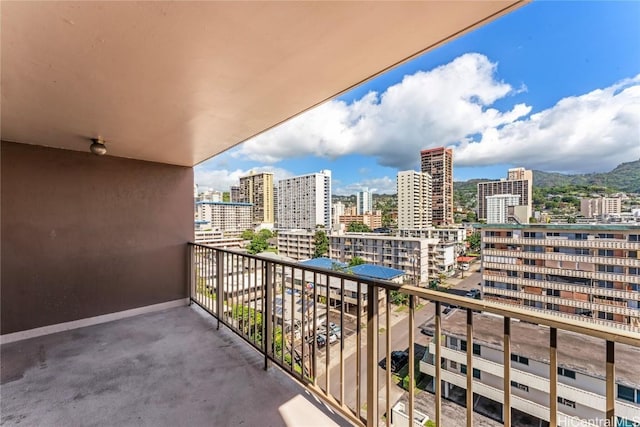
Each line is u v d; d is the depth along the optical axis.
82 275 3.43
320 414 1.84
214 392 2.07
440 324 1.24
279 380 2.22
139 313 3.81
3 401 1.97
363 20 1.28
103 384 2.18
